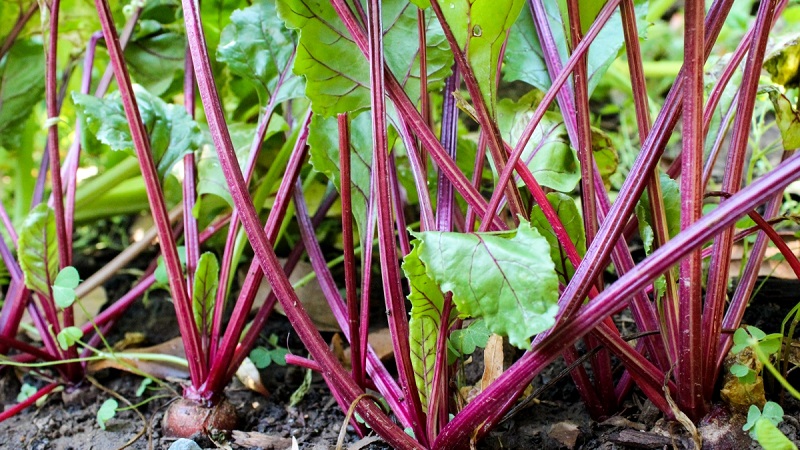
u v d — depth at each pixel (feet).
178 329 3.01
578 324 2.14
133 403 2.71
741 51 2.29
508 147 2.38
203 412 2.55
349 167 2.27
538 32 2.46
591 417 2.46
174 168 2.80
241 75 2.66
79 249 3.47
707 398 2.31
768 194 2.02
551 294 2.05
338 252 3.21
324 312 2.87
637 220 2.35
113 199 3.33
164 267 2.71
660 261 2.08
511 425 2.46
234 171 2.30
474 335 2.35
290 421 2.59
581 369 2.41
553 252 2.32
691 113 2.13
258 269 2.51
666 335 2.30
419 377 2.31
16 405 2.64
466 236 2.11
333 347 2.74
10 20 2.96
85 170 3.77
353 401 2.30
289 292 2.30
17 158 3.22
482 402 2.23
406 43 2.40
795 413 2.37
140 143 2.45
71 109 3.40
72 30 3.03
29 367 2.80
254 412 2.63
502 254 2.07
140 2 2.81
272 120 2.75
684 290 2.21
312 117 2.46
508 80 2.54
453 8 2.15
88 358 2.70
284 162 2.74
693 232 2.06
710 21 2.24
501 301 2.06
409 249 2.45
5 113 3.04
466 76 2.19
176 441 2.44
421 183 2.35
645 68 3.83
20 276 2.74
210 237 3.03
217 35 2.86
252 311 2.98
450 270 2.08
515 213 2.31
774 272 2.78
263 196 2.75
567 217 2.31
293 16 2.34
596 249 2.16
